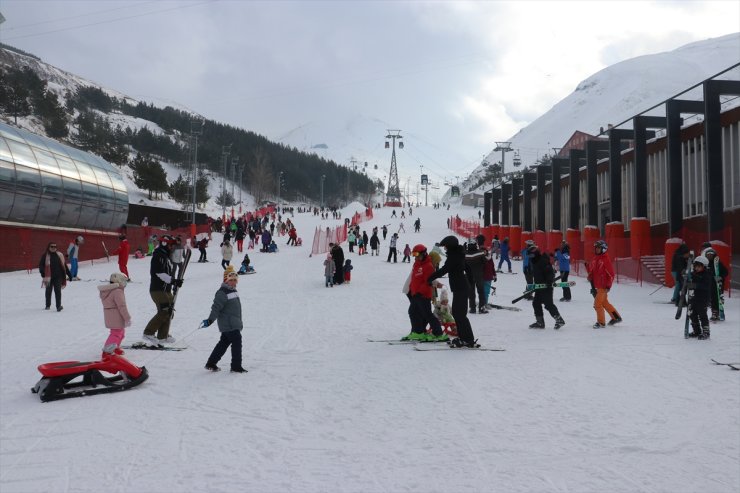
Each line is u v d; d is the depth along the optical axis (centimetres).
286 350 1084
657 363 912
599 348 1036
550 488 470
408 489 471
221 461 539
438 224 8188
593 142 3100
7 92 10081
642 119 2502
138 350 1091
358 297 1966
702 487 471
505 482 482
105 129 15862
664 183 2611
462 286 1069
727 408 680
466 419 651
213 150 18400
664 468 511
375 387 799
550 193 4134
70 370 781
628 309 1600
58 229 3331
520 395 745
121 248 2339
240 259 3684
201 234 5203
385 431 618
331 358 1003
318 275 2792
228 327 907
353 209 11112
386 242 5119
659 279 2255
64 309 1647
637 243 2462
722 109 2314
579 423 632
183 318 1508
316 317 1521
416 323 1173
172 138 19762
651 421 636
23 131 3431
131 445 588
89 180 3731
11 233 2870
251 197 17312
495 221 4934
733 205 2156
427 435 602
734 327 1255
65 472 519
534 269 1278
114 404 741
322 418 668
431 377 848
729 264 1873
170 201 9794
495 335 1195
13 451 576
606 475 496
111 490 478
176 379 870
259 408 712
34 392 800
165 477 503
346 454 553
